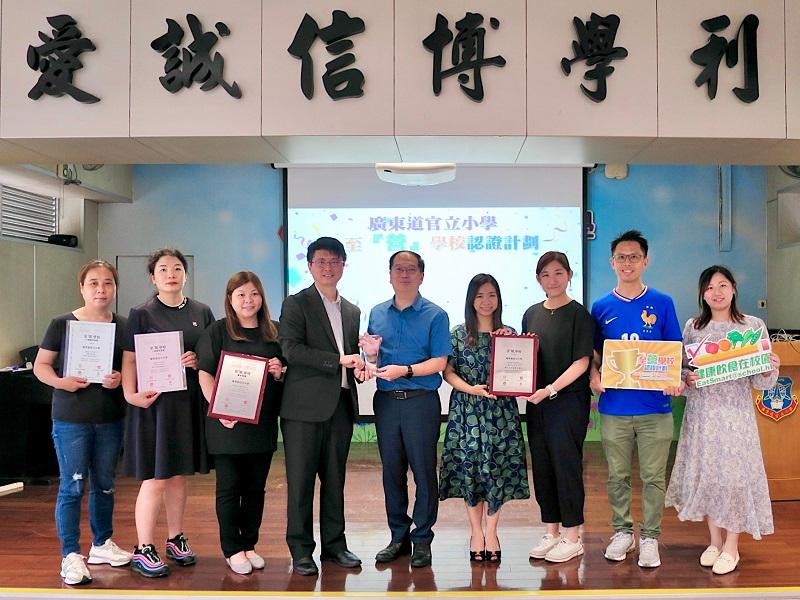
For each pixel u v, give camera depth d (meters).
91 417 3.47
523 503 4.85
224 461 3.47
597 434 7.30
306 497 3.50
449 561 3.67
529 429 3.72
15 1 3.79
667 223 7.50
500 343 3.57
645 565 3.56
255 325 3.56
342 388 3.61
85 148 4.01
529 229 7.39
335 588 3.28
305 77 3.73
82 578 3.36
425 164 5.68
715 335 3.60
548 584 3.33
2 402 5.67
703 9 3.77
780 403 4.92
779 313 7.29
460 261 7.39
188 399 3.51
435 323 3.62
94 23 3.77
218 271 7.53
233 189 7.52
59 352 3.55
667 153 4.11
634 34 3.75
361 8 3.75
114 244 7.56
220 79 3.74
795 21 3.77
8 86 3.77
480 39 3.73
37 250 6.51
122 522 4.45
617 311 3.69
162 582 3.38
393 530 3.69
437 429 3.64
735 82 3.76
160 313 3.56
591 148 4.01
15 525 4.44
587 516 4.51
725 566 3.47
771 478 4.92
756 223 7.52
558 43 3.74
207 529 4.28
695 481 3.56
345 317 3.68
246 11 3.75
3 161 4.34
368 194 7.41
